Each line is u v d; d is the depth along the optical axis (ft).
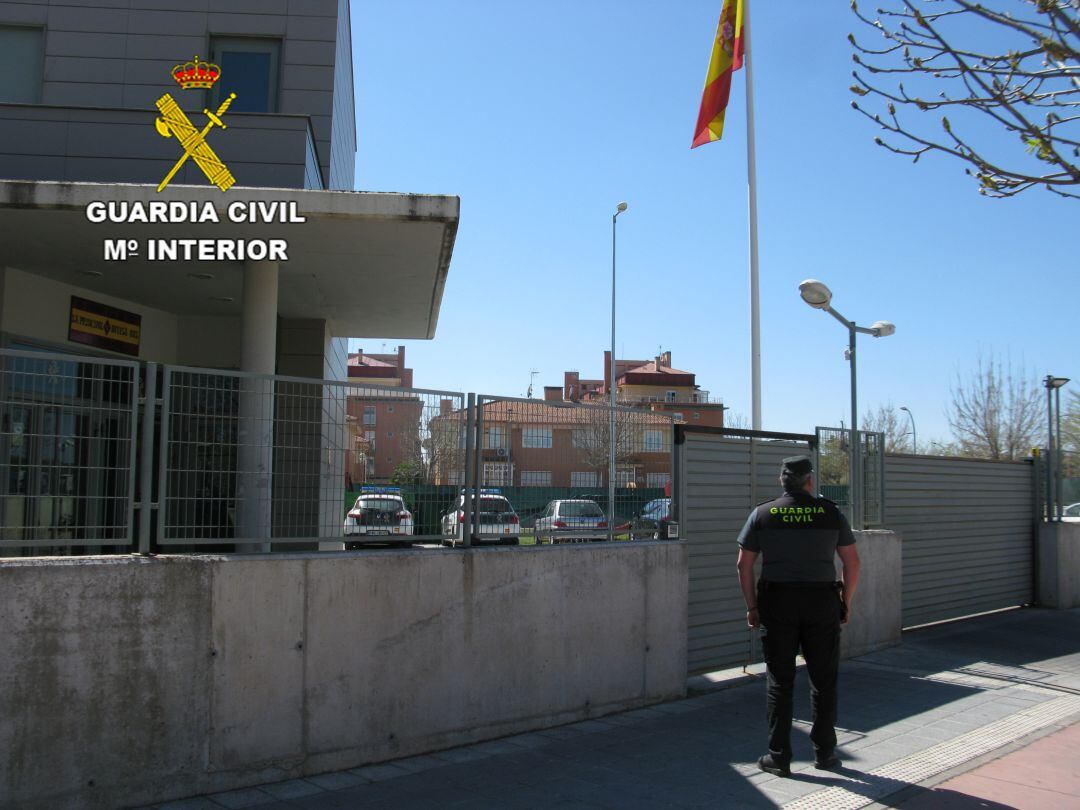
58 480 15.37
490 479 21.84
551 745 20.17
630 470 25.45
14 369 15.05
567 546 22.59
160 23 34.96
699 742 20.59
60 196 22.21
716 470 28.27
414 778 17.46
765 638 18.53
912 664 31.45
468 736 19.98
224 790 16.16
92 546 15.51
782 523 18.45
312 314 36.52
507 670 20.86
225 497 17.40
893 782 17.74
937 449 117.50
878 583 34.47
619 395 241.76
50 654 14.34
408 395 20.53
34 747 14.12
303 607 17.33
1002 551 45.16
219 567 16.29
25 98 34.17
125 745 15.03
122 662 15.07
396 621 18.76
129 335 33.32
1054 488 48.83
